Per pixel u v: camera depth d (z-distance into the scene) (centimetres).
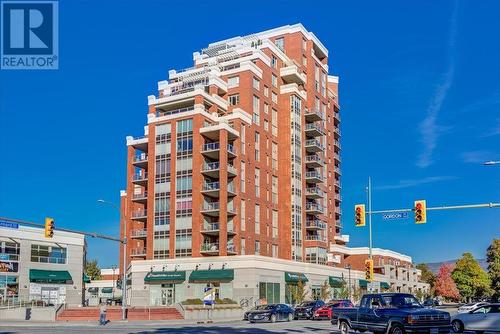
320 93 9619
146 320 5103
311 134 8950
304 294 7500
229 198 7275
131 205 7950
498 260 9300
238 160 7338
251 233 7375
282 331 3114
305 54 9244
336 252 9425
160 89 8419
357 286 9869
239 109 7475
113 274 10919
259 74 8050
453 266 14650
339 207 10375
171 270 7144
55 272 8038
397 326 2214
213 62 8444
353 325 2447
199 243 7050
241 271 6794
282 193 8275
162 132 7569
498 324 2923
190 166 7262
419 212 3259
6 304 6575
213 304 5619
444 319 2194
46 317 5266
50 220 4019
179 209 7250
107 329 3644
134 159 8031
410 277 13688
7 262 7488
